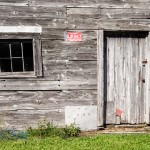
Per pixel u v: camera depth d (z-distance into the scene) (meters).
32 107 7.67
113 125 7.96
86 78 7.65
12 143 6.71
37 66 7.50
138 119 7.96
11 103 7.62
